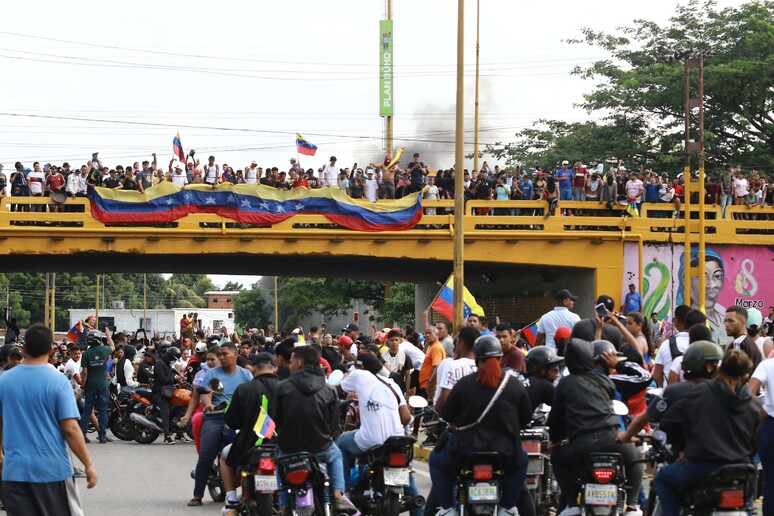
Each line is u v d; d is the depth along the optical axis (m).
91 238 52.66
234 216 53.16
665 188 57.00
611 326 21.80
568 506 16.02
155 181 56.56
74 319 183.50
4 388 14.55
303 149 58.72
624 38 89.06
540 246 55.09
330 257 56.78
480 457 15.36
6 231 52.12
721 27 86.50
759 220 58.09
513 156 89.75
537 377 18.20
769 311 52.00
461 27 37.75
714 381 14.13
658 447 15.71
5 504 14.48
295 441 17.14
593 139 87.50
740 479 13.58
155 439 38.47
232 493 19.52
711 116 85.38
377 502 18.03
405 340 37.22
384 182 55.75
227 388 22.66
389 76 84.69
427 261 58.31
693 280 56.59
